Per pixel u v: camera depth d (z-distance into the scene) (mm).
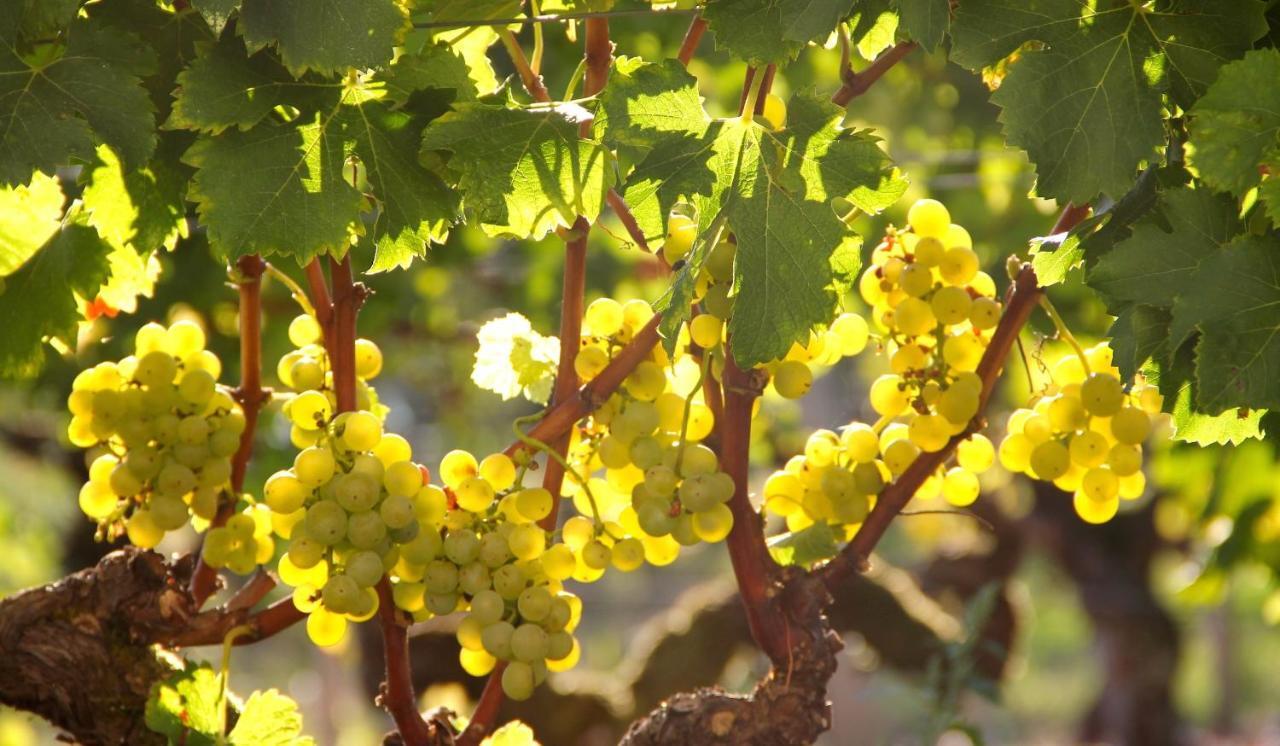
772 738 1748
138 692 1793
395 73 1695
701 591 3418
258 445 3582
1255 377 1587
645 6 1764
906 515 1773
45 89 1636
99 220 1725
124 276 1859
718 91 4160
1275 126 1604
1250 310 1592
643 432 1707
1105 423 1749
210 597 1852
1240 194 1611
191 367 1804
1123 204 1676
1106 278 1622
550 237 4332
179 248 3232
